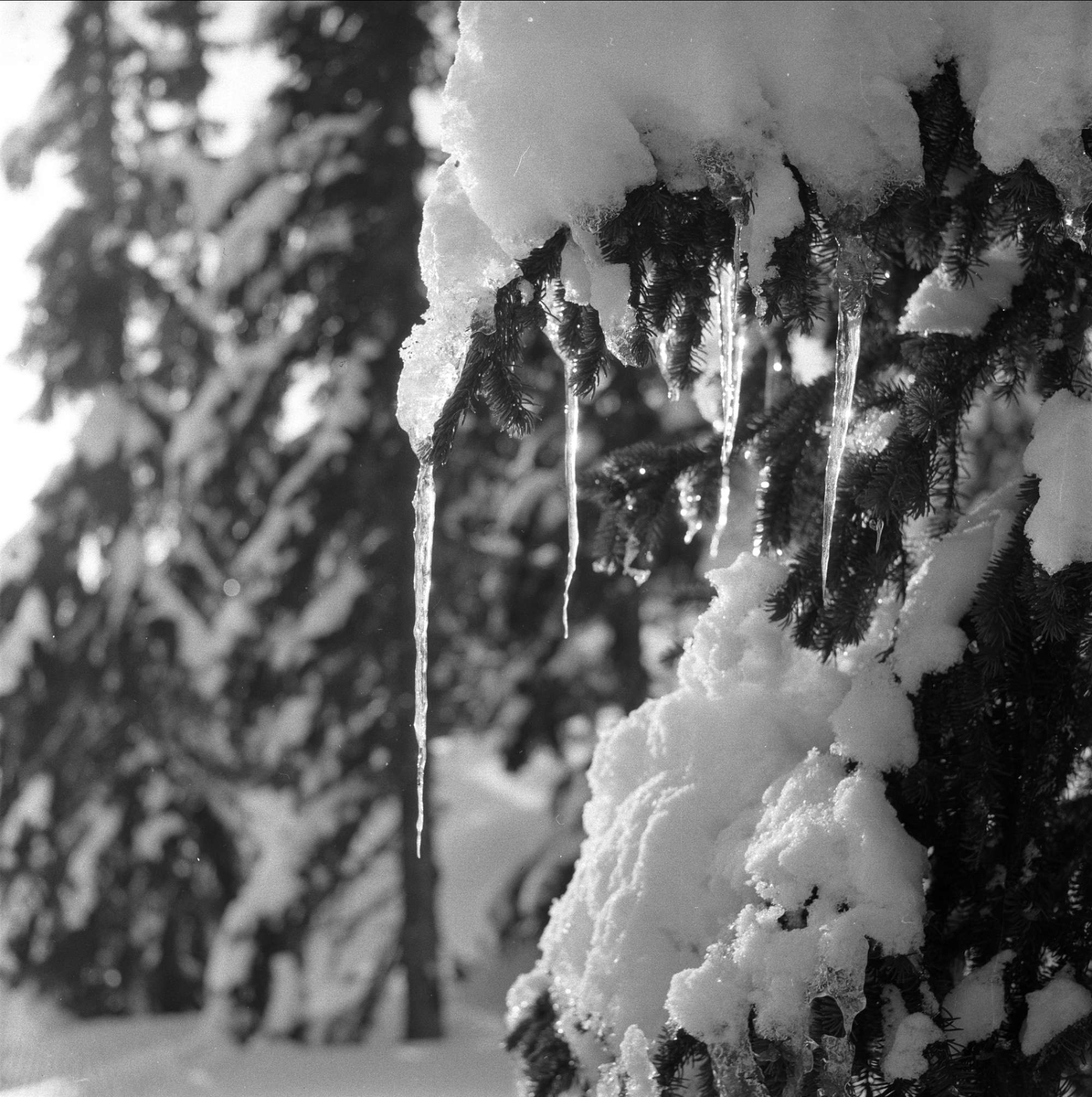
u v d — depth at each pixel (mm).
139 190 14227
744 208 1988
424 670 2107
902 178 2045
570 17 1996
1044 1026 1979
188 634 13984
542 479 11281
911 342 2342
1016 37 2074
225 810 14406
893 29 2121
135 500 14219
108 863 13961
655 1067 2062
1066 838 2131
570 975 2379
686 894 2188
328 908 12977
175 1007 13906
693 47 2004
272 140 13008
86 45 14133
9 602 14109
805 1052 1930
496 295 1966
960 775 2105
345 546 12617
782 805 2123
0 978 13938
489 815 15727
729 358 2135
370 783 12617
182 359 14523
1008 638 2074
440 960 12930
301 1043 12156
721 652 2359
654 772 2391
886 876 1981
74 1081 11094
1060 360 2258
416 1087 10523
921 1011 2002
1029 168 2027
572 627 11656
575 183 1922
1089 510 2010
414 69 12602
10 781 14148
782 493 2434
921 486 2137
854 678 2188
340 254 12359
